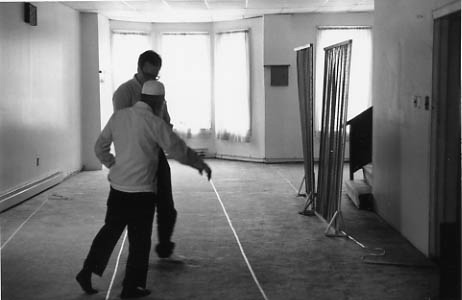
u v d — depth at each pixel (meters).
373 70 7.01
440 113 4.82
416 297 4.08
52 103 9.02
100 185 9.05
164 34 12.42
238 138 11.93
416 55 5.27
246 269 4.76
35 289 4.29
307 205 6.90
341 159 5.70
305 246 5.46
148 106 3.99
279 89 11.45
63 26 9.61
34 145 8.20
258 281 4.45
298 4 10.13
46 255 5.20
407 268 4.76
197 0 9.54
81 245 5.53
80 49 10.67
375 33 6.88
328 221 6.26
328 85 6.18
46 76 8.71
